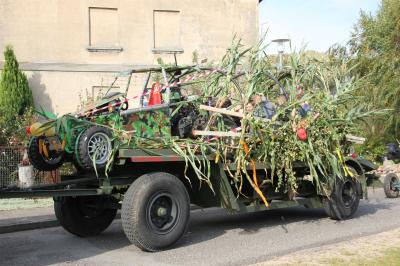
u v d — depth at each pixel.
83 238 8.11
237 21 19.23
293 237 7.83
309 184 9.34
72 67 17.19
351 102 9.34
